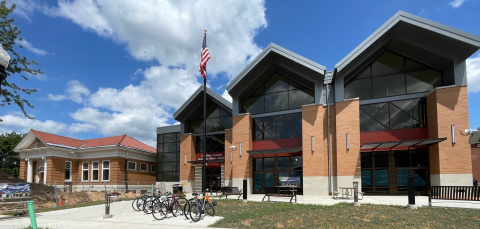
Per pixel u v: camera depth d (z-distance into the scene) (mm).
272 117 24000
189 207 11312
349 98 21422
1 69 6246
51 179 32062
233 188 18734
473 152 33688
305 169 20891
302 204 14297
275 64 23656
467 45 17547
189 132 29375
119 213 14250
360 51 19750
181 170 27969
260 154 23359
